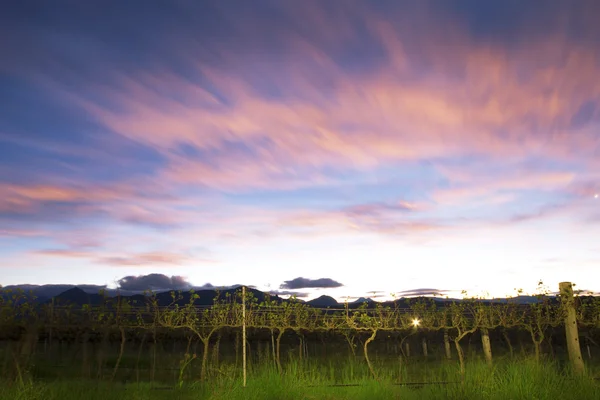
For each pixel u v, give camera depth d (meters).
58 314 11.65
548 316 13.87
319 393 10.35
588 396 9.57
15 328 10.78
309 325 14.05
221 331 13.97
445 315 14.46
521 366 11.13
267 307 14.02
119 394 9.62
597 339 15.52
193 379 12.77
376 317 14.02
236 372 11.72
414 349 18.22
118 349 15.45
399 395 10.16
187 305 13.38
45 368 11.97
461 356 12.94
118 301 12.36
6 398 8.35
